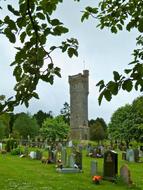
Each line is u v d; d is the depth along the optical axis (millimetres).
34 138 85375
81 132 96312
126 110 72188
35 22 4449
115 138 74688
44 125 86625
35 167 30312
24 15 4266
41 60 4359
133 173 28172
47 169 28922
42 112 125562
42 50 4395
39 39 4445
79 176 24641
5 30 4191
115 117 75000
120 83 4566
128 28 5758
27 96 4188
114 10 7094
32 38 4484
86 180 22938
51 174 25359
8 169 27891
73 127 97812
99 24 7500
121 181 21531
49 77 4379
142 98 8461
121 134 71188
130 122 69938
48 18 4457
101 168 30219
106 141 94938
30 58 4359
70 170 26531
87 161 38969
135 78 4574
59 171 26516
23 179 22344
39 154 38625
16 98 4070
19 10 4254
